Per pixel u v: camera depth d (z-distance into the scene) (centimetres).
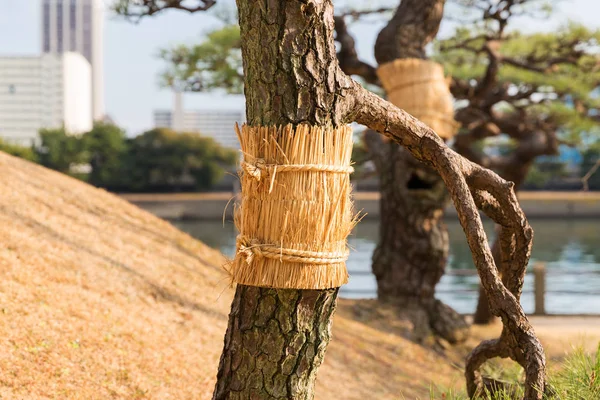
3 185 579
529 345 235
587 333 846
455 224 2988
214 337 495
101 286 476
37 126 10994
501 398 312
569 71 1018
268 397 237
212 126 15975
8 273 416
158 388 371
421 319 756
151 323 460
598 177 4134
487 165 939
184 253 666
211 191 4669
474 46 992
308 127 224
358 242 2397
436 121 646
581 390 287
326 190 225
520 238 278
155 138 4575
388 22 754
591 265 1873
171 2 672
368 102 243
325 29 228
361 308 773
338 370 561
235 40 909
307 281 224
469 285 1541
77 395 323
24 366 326
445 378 641
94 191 724
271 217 224
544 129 973
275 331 234
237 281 230
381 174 789
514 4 862
